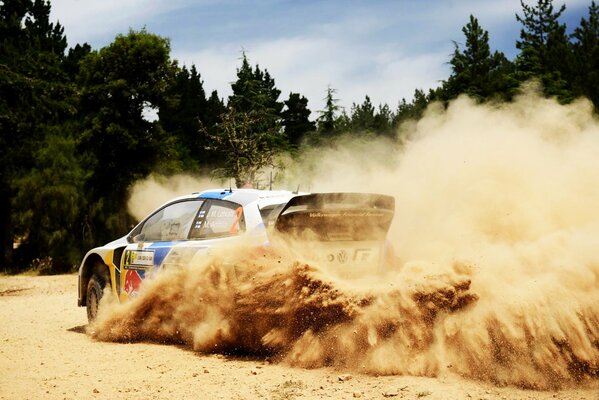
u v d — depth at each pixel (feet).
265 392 17.06
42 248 108.58
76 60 161.68
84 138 108.68
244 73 108.58
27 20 160.56
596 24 168.55
